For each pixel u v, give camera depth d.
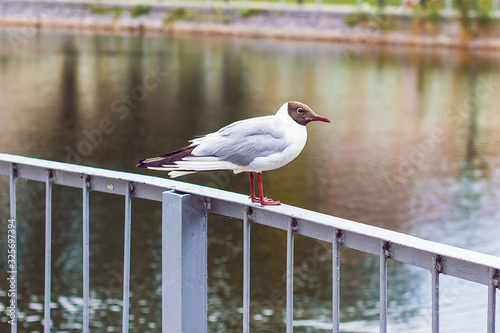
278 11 43.19
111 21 44.75
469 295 10.19
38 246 11.96
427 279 10.86
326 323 9.63
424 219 13.70
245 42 40.72
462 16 38.72
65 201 14.04
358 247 3.15
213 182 15.95
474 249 12.10
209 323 9.54
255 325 9.59
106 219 13.16
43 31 42.44
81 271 11.04
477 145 20.00
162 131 20.61
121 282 10.69
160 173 16.45
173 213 3.54
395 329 9.40
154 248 11.92
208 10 44.44
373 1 42.00
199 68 32.09
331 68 33.16
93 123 21.41
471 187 15.90
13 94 25.47
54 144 18.84
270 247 12.01
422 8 39.81
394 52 37.78
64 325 9.38
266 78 30.20
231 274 10.99
